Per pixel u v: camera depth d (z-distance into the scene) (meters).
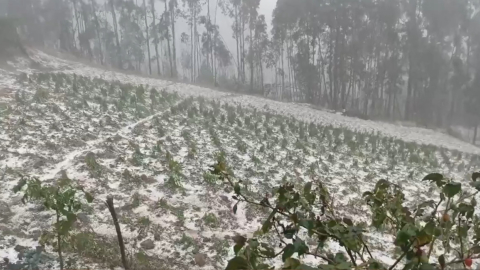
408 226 1.35
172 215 6.91
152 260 5.39
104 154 9.12
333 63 39.59
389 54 37.56
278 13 36.16
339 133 16.05
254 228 6.77
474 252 1.69
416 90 36.16
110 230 6.10
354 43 33.81
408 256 1.33
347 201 8.41
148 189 7.79
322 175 10.06
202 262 5.54
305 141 13.32
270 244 6.03
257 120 15.73
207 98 22.22
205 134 12.21
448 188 1.63
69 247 5.29
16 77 16.42
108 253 5.28
